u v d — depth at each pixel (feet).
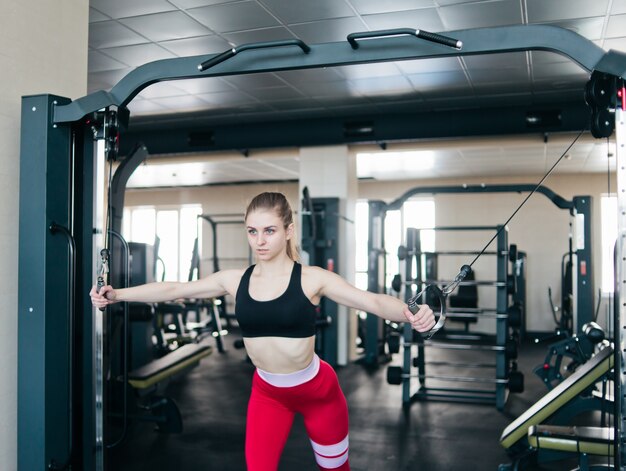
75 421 7.90
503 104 19.83
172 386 18.43
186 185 37.06
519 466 10.83
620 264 6.14
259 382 6.15
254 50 6.98
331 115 21.38
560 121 18.66
